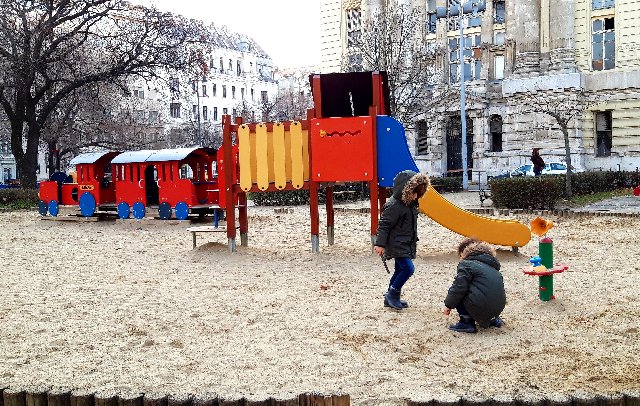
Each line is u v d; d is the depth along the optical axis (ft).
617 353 17.92
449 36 137.80
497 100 126.52
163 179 60.03
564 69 116.78
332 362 17.69
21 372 17.39
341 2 142.82
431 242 43.60
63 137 135.95
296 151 37.52
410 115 118.93
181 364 17.80
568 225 51.75
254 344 19.69
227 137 38.32
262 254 38.24
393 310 23.72
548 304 23.31
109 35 104.37
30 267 36.45
